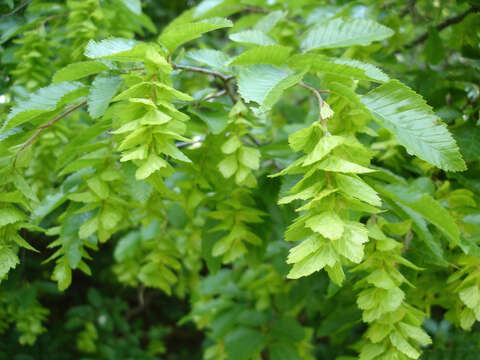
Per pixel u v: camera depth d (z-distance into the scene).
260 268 0.50
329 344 0.68
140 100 0.21
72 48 0.39
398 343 0.23
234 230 0.31
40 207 0.31
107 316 0.69
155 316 0.91
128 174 0.24
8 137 0.27
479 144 0.32
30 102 0.26
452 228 0.23
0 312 0.48
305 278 0.43
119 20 0.45
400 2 0.49
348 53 0.37
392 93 0.23
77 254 0.29
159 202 0.32
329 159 0.20
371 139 0.33
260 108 0.22
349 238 0.19
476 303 0.26
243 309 0.50
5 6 0.43
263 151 0.34
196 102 0.30
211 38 0.78
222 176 0.31
